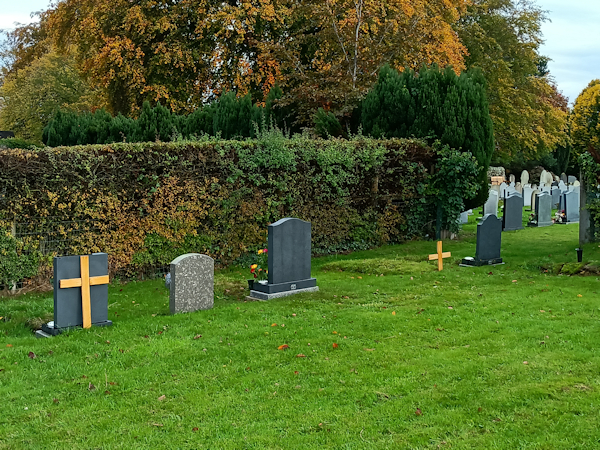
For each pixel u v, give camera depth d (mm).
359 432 4609
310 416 4898
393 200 16250
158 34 23859
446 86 16500
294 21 24078
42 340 7125
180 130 18703
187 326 7715
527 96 33031
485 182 16781
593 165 13727
